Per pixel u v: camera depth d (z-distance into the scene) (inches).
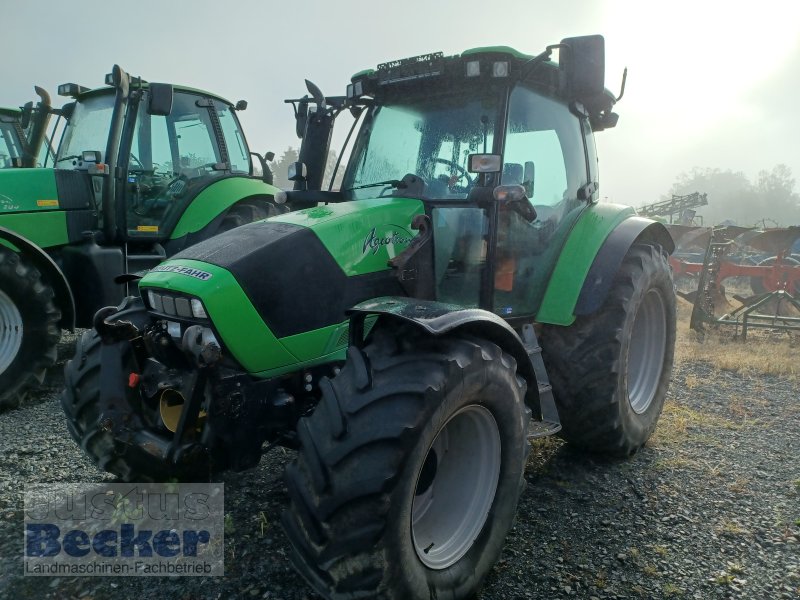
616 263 135.9
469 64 119.3
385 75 130.9
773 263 390.3
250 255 97.7
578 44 112.0
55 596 93.6
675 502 124.5
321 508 79.3
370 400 82.3
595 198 157.5
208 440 93.7
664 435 161.8
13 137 304.3
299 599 92.9
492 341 101.3
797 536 111.2
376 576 78.4
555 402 139.0
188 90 260.1
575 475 136.8
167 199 248.7
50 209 216.5
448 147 126.6
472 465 100.0
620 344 135.0
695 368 239.0
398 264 110.2
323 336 103.3
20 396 181.8
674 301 165.2
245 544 107.0
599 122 161.0
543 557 105.2
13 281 179.9
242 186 275.3
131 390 104.3
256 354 96.9
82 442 116.7
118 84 224.8
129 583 96.8
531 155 132.4
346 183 139.3
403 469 78.9
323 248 103.8
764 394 202.2
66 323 202.4
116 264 220.8
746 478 135.2
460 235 122.2
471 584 92.7
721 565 103.0
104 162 226.7
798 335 304.0
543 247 136.6
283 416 100.7
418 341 89.6
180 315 97.6
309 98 144.0
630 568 102.2
